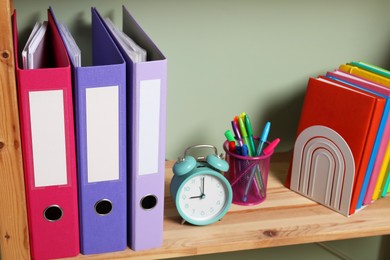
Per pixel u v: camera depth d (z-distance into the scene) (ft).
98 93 3.00
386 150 3.88
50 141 3.04
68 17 3.85
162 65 3.03
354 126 3.67
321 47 4.41
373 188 3.95
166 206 3.84
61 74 2.91
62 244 3.30
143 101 3.07
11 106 2.91
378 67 4.38
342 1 4.30
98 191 3.22
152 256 3.42
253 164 3.82
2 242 3.21
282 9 4.19
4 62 2.82
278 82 4.42
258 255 5.11
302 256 5.23
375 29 4.48
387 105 3.66
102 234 3.34
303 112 3.92
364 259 5.29
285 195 4.04
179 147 4.41
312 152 3.89
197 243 3.50
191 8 4.01
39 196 3.15
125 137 3.14
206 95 4.29
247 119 3.89
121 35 3.44
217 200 3.66
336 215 3.85
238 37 4.18
